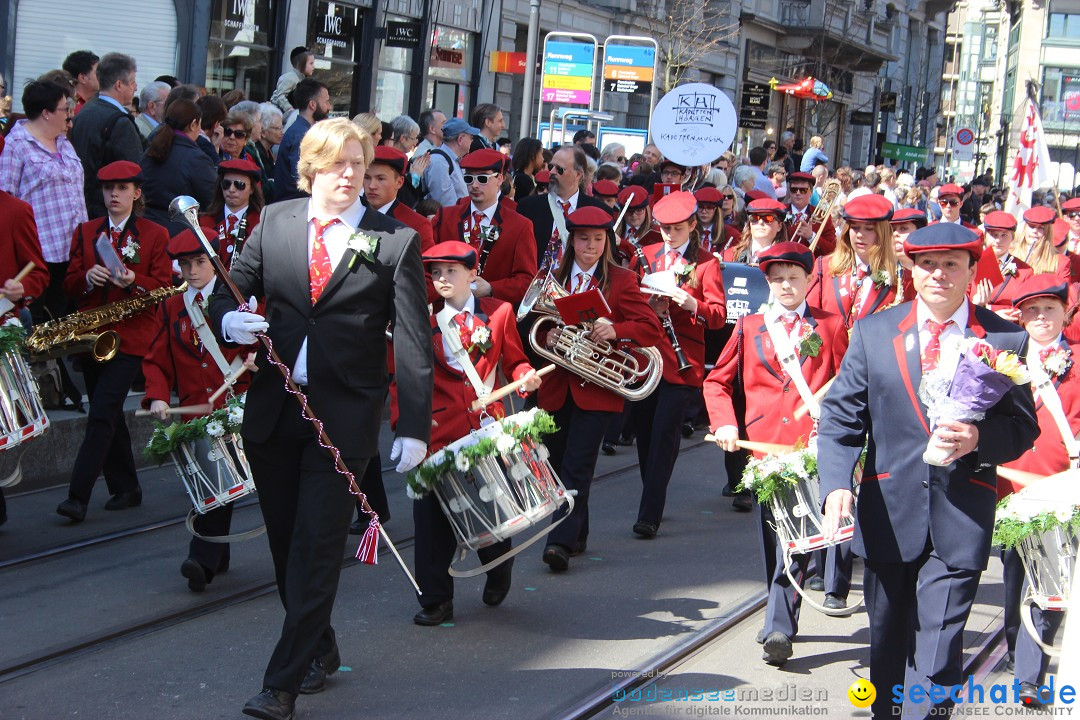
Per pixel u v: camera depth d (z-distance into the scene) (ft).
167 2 54.29
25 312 29.58
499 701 17.84
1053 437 20.65
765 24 130.21
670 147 49.85
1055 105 220.02
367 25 71.00
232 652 19.22
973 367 14.58
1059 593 17.72
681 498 30.68
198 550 21.72
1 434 20.92
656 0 102.99
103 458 25.62
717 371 21.61
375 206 25.07
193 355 23.16
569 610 22.11
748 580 24.29
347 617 21.13
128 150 32.04
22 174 28.91
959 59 266.16
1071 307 27.45
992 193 105.29
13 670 18.15
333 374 16.31
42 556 23.38
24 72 49.47
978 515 15.40
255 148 35.04
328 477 16.35
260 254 16.75
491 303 22.07
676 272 27.58
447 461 19.33
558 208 29.89
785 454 18.79
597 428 24.34
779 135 137.28
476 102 83.76
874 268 25.93
